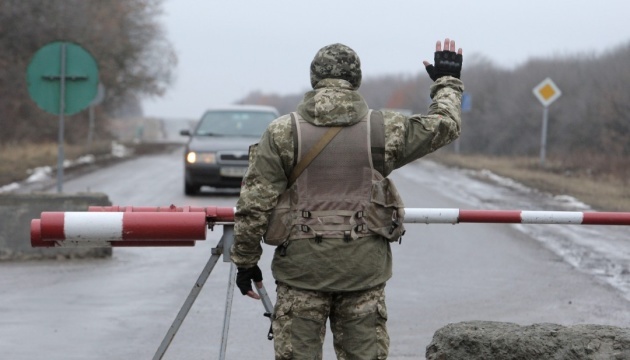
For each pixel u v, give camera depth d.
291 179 6.11
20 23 48.56
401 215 6.19
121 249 17.12
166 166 41.03
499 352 7.51
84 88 20.59
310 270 6.04
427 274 14.81
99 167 39.81
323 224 6.06
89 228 7.07
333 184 6.08
